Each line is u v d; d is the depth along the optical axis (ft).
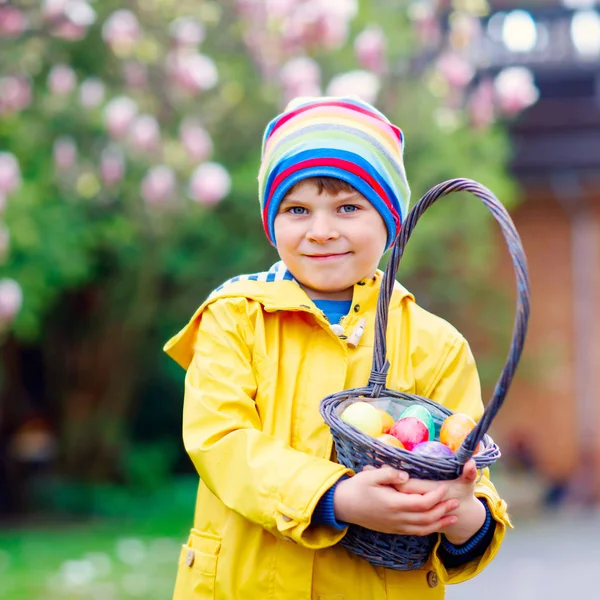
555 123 41.11
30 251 26.37
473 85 40.09
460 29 29.71
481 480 6.51
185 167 26.16
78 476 36.29
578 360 42.50
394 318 6.89
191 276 32.65
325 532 5.93
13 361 38.75
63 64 27.66
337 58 28.58
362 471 5.84
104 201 27.68
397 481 5.64
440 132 30.17
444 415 6.38
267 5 25.98
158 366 38.14
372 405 6.36
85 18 25.25
